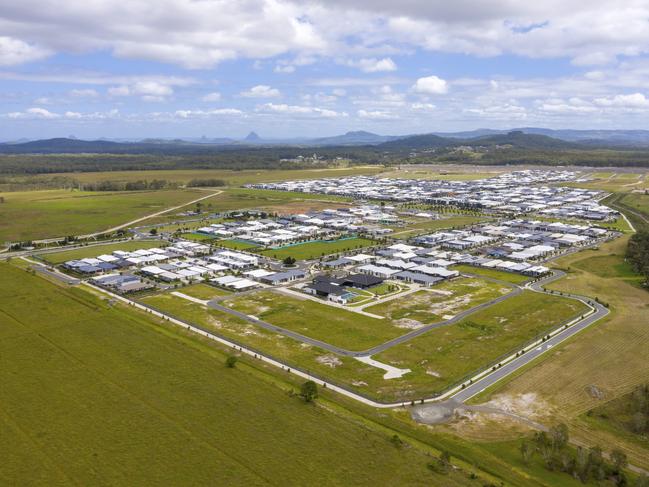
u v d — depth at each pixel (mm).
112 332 124375
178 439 80312
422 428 86562
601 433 85438
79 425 83750
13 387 96000
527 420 89125
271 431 83062
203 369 105000
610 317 139500
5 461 74188
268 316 140125
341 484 70688
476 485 71062
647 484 69812
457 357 114125
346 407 92625
